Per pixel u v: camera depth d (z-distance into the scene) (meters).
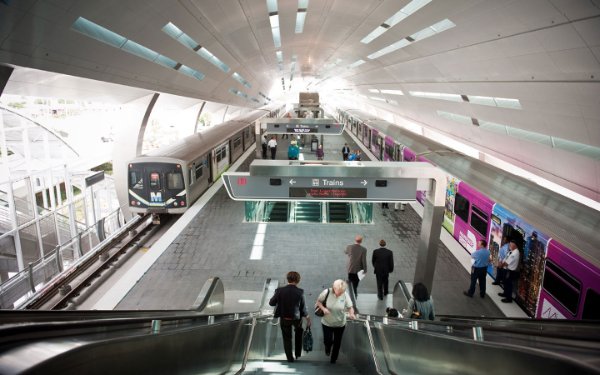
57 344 1.87
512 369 2.13
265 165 8.54
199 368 3.91
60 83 11.30
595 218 5.98
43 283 12.25
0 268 13.66
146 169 15.78
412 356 4.11
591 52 6.43
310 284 10.79
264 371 5.30
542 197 7.48
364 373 5.97
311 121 21.12
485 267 9.81
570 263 7.48
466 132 16.03
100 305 9.62
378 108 40.12
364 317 6.87
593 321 3.32
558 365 1.69
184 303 9.78
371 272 11.65
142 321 3.59
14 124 20.67
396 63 16.55
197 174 17.50
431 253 8.75
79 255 14.02
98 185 21.00
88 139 29.56
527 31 7.31
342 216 15.84
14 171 20.47
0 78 7.60
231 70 23.12
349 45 19.44
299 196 8.59
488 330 3.91
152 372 2.77
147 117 17.52
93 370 2.00
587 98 7.41
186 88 18.38
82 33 8.30
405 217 16.03
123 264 13.16
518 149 12.13
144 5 8.79
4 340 1.83
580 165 9.34
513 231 9.78
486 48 9.09
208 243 13.30
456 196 13.65
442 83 13.84
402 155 19.14
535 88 8.68
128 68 11.52
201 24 12.23
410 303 7.25
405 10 10.64
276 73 40.19
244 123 30.89
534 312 8.80
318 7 14.10
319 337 8.84
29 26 6.75
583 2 5.62
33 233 15.91
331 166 8.47
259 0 12.41
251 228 14.61
